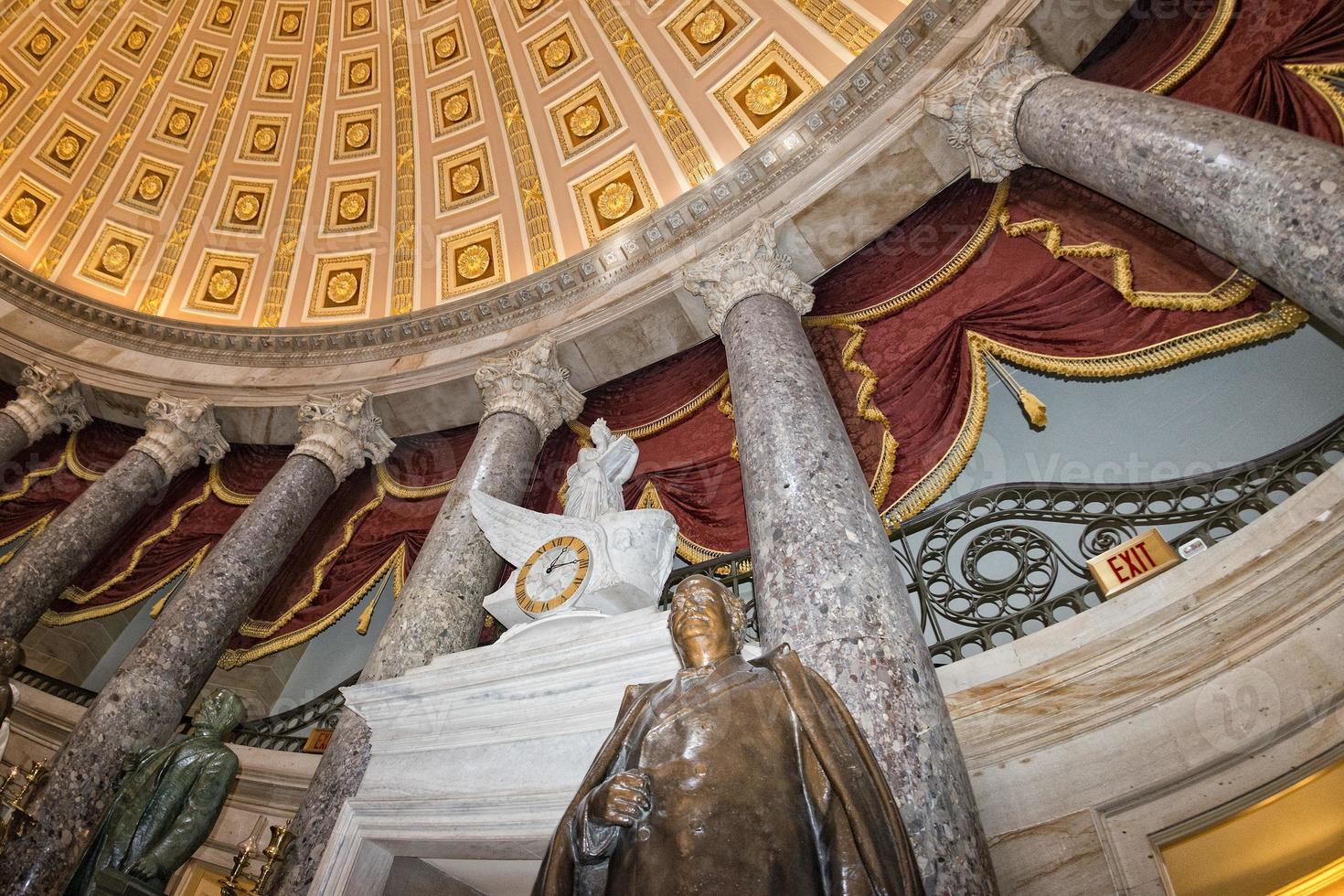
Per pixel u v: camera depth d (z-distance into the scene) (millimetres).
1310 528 3131
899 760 2670
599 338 7258
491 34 9719
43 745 5988
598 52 9211
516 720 3340
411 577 5305
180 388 8461
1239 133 3719
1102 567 3924
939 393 5512
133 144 10000
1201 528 4027
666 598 5656
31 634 7480
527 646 3562
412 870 3443
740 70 8305
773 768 1873
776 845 1745
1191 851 3215
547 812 3000
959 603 5766
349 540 7465
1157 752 3154
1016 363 5262
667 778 1867
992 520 4801
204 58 10219
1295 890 3064
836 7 7660
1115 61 5590
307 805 3809
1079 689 3420
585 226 8867
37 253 9430
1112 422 5809
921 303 6051
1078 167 4625
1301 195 3279
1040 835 3186
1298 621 3055
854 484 3965
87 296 8750
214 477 8352
